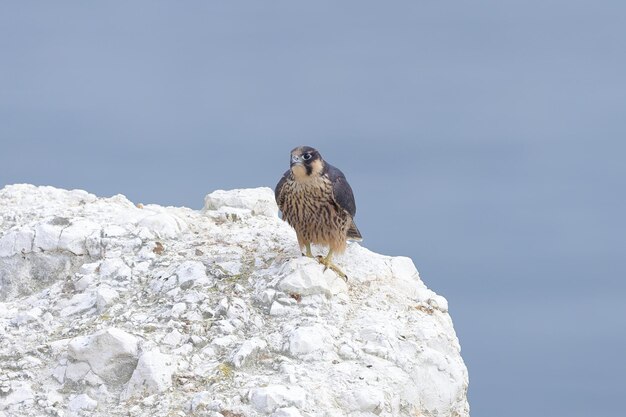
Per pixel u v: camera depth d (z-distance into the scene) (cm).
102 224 1766
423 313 1606
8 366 1495
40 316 1603
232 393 1381
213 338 1491
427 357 1506
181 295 1578
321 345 1462
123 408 1403
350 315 1552
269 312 1534
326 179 1566
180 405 1383
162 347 1476
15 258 1730
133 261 1678
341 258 1688
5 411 1424
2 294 1716
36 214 1820
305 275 1552
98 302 1590
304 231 1609
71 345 1467
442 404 1498
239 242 1736
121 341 1457
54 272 1720
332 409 1368
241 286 1580
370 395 1389
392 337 1508
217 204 1884
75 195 1917
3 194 1917
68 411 1418
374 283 1645
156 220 1761
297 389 1375
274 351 1462
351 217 1614
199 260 1664
